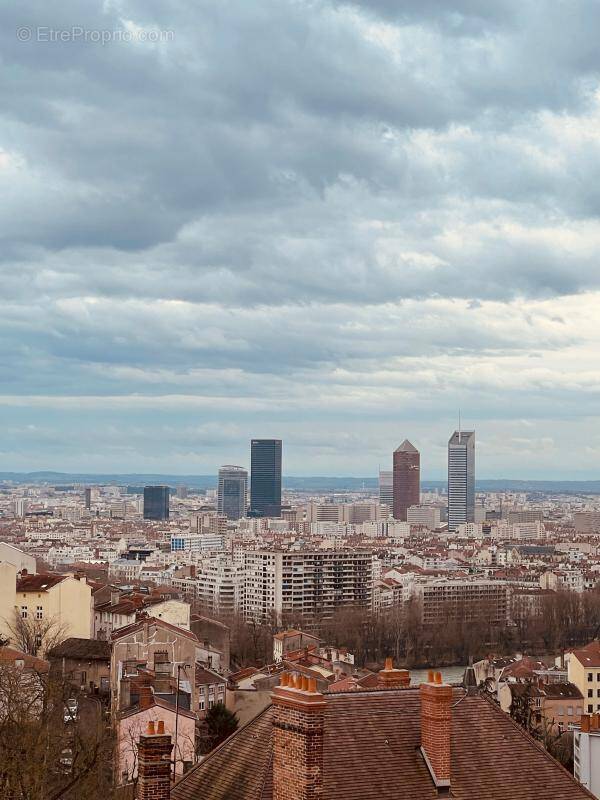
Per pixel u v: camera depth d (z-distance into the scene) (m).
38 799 120.12
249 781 90.12
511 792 91.50
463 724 95.75
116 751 155.88
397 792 88.69
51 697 151.38
